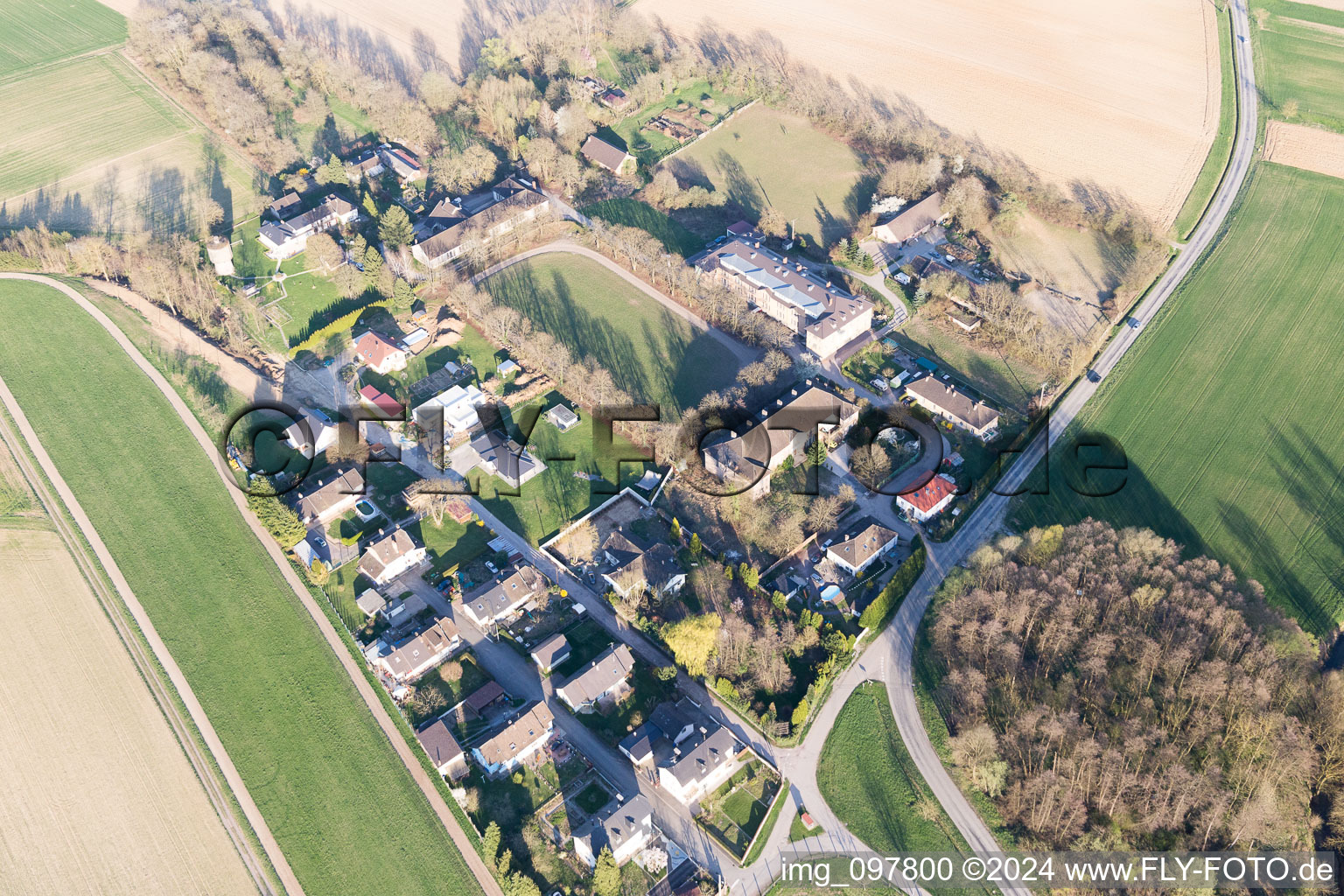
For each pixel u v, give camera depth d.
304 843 164.12
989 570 197.00
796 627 191.88
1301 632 180.50
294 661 191.12
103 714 182.50
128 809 168.50
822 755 175.00
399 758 175.88
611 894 153.50
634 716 180.75
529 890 153.62
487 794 171.00
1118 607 187.38
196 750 177.00
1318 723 168.38
